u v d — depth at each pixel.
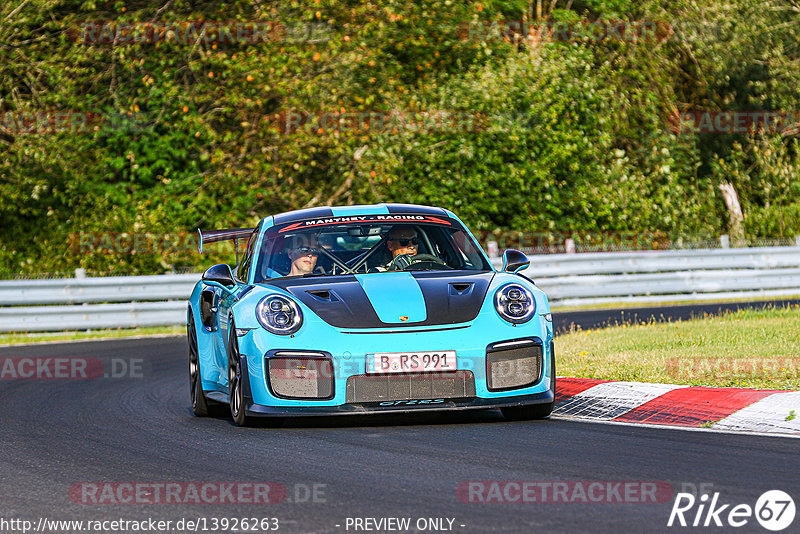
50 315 58.25
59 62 76.25
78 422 26.41
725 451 18.59
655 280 67.38
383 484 16.66
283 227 26.53
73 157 74.75
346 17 77.19
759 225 88.56
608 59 86.94
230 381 24.06
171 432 23.80
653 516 14.00
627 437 20.50
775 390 23.39
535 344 22.48
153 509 15.69
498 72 77.25
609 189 77.75
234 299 24.23
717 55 89.88
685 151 89.38
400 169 76.31
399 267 25.38
